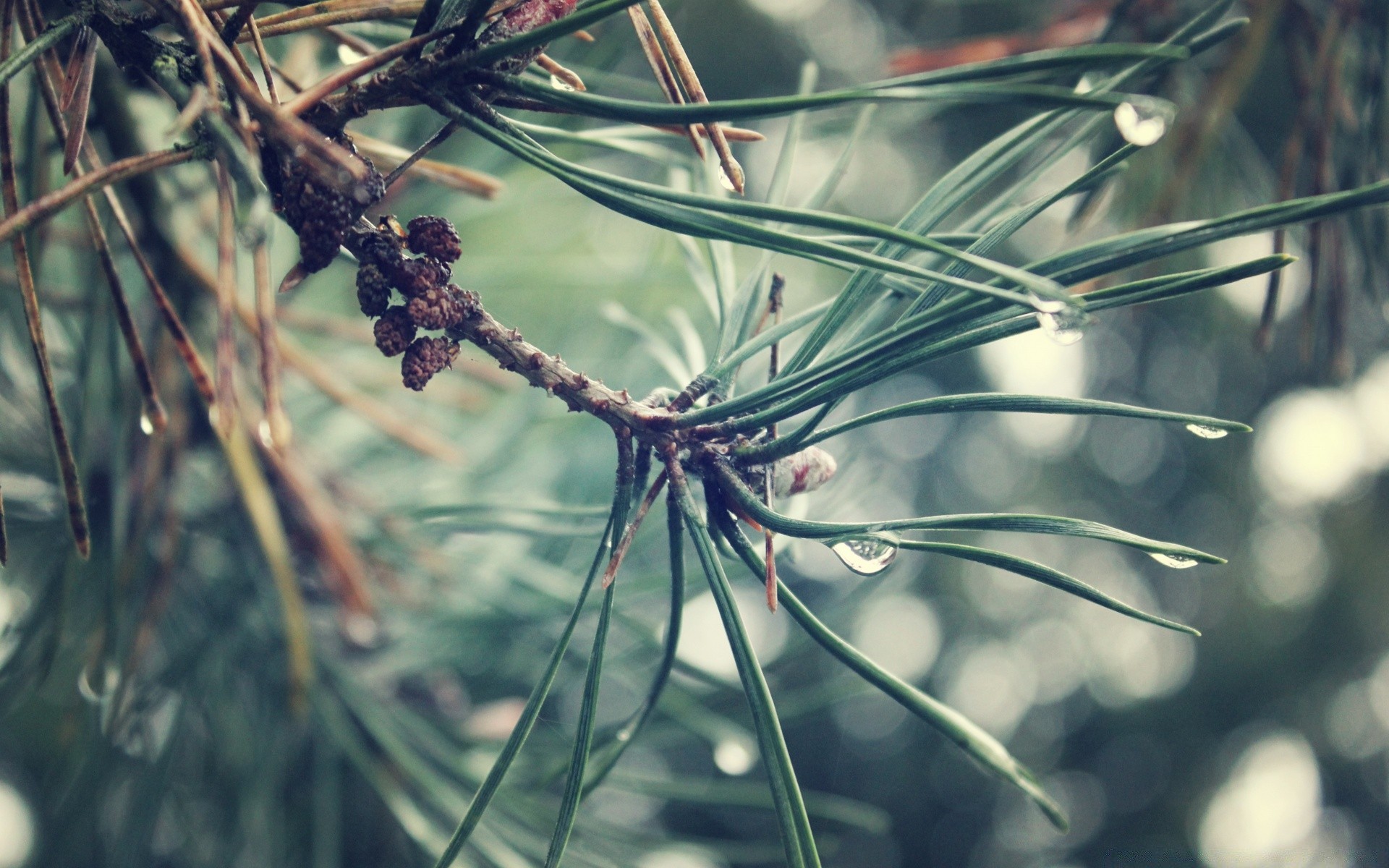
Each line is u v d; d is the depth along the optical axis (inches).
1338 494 26.4
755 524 8.0
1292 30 10.2
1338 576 27.6
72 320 10.3
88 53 7.7
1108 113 8.1
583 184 7.5
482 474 12.2
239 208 10.1
